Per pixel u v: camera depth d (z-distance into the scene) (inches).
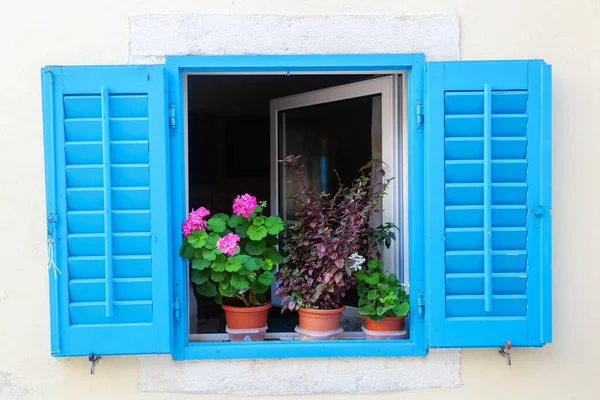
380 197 109.4
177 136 103.7
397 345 106.0
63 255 98.3
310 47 105.8
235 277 104.7
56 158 98.0
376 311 106.0
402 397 107.7
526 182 101.5
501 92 101.0
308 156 136.0
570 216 108.0
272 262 108.6
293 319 128.8
